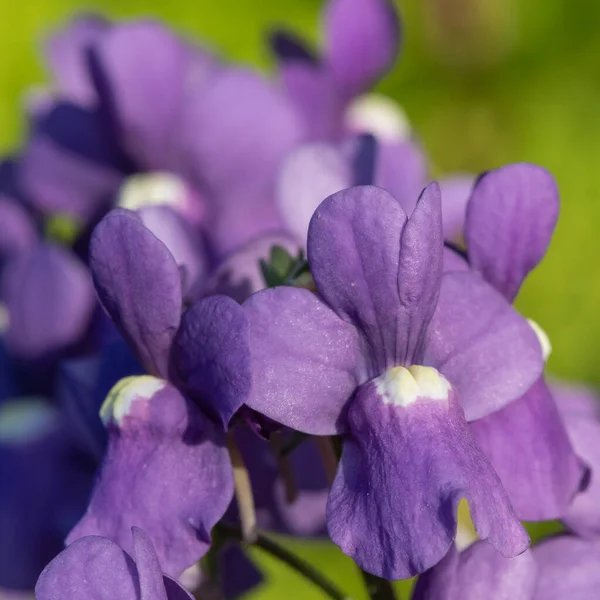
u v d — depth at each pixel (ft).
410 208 0.64
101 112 0.73
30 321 0.69
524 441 0.55
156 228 0.63
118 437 0.55
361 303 0.54
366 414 0.54
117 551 0.53
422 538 0.52
